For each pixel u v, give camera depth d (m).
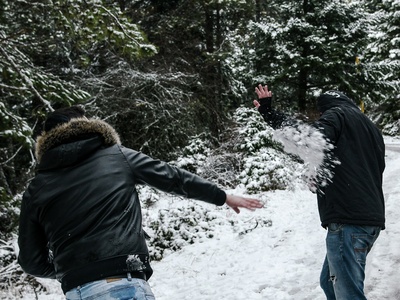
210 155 12.89
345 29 17.53
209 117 17.02
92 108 14.98
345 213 3.26
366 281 4.77
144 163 2.52
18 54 9.74
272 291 5.47
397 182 9.28
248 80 18.38
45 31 12.48
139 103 14.98
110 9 9.23
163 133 15.44
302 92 17.97
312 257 6.43
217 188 2.58
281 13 18.45
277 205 9.84
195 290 6.36
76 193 2.35
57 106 14.75
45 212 2.38
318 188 3.36
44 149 2.49
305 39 16.78
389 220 6.71
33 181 2.45
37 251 2.47
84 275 2.21
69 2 9.02
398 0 23.02
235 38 17.69
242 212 9.52
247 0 16.92
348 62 17.52
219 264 7.31
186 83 16.20
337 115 3.41
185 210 9.57
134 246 2.30
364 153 3.38
